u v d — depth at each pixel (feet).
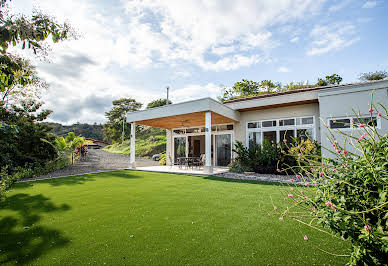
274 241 8.70
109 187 21.18
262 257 7.47
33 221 11.39
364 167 5.74
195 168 39.78
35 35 9.14
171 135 51.98
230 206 13.88
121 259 7.43
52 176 30.17
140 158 73.72
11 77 9.94
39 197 16.93
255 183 22.58
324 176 6.43
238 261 7.22
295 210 12.60
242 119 39.42
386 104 22.94
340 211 5.49
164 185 22.04
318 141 31.35
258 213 12.37
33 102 42.22
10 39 8.41
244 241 8.72
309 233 9.46
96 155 70.23
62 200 15.89
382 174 5.51
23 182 24.64
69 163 44.60
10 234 9.71
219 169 37.91
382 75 62.13
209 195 17.08
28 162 34.40
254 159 32.19
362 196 5.78
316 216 6.25
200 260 7.30
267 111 36.65
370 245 5.26
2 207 14.08
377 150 5.88
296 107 33.81
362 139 6.56
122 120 147.33
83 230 10.10
